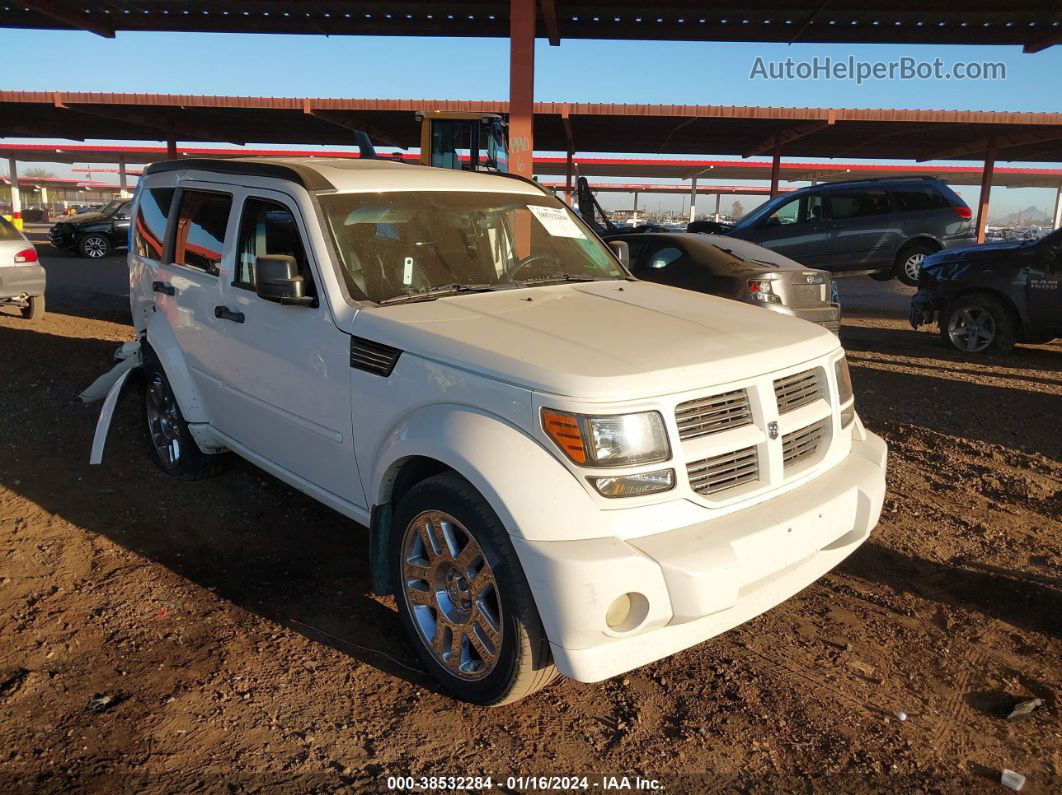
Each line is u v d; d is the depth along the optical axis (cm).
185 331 457
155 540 427
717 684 313
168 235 483
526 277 401
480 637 282
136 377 537
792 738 282
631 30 1461
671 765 267
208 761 264
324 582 388
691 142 2538
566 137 2356
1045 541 440
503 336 297
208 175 448
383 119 2208
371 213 373
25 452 550
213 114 2156
